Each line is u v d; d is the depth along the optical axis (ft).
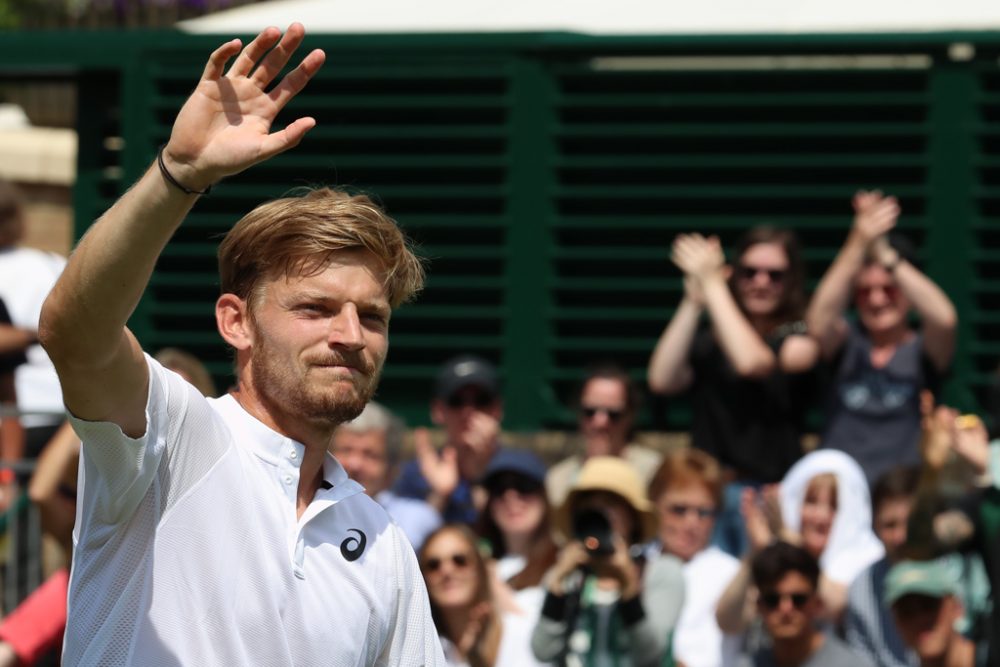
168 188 31.27
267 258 34.63
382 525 36.81
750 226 90.33
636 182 91.25
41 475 68.03
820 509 71.20
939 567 65.67
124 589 33.68
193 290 95.50
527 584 69.87
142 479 33.22
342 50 93.56
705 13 93.61
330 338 34.35
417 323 92.68
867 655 68.69
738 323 77.77
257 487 34.76
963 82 88.43
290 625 34.58
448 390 79.71
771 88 89.97
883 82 89.04
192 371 69.51
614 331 91.35
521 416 91.45
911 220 88.89
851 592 69.56
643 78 91.04
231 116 31.78
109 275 31.19
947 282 88.38
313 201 35.01
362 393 34.86
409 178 93.56
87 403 32.17
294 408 34.65
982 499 68.90
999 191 88.07
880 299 77.66
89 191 97.55
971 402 87.61
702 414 78.74
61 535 68.03
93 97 97.66
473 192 92.73
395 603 36.73
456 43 92.48
